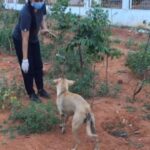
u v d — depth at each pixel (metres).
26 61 5.32
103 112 5.32
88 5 12.30
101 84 6.17
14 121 5.02
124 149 4.54
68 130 4.86
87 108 4.39
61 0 7.04
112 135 4.84
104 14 5.55
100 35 5.32
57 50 7.35
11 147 4.51
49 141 4.63
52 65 6.94
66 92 4.69
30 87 5.56
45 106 5.09
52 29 8.11
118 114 5.29
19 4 14.50
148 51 6.92
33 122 4.83
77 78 6.16
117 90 6.07
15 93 5.75
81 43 5.25
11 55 7.89
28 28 5.23
